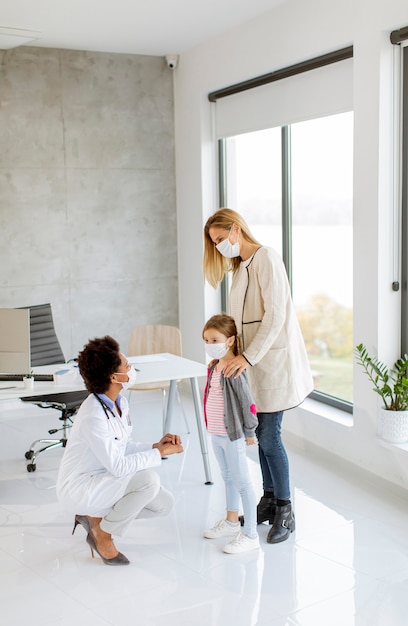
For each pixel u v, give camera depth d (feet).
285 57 17.44
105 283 22.70
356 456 15.79
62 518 14.01
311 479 15.62
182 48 21.76
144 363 16.11
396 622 10.20
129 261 22.99
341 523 13.42
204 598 10.95
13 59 20.81
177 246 23.71
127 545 12.74
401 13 13.76
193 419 20.33
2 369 14.42
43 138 21.39
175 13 18.01
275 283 12.09
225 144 21.88
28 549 12.72
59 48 21.33
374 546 12.49
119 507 11.71
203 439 15.51
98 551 12.06
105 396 11.69
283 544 12.64
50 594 11.18
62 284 22.07
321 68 16.69
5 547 12.81
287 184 18.84
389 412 14.39
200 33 20.04
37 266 21.67
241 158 22.31
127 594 11.12
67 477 11.76
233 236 12.36
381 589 11.09
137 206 22.93
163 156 23.20
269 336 12.04
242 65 19.27
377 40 14.40
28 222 21.43
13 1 16.66
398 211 14.89
